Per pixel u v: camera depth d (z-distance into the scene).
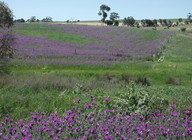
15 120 8.41
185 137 6.82
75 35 60.81
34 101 10.35
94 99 10.53
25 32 57.38
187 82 27.44
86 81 18.05
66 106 9.91
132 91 10.53
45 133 6.32
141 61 35.50
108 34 67.12
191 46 60.19
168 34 76.88
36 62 28.12
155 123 7.91
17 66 26.09
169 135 6.81
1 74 18.89
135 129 6.85
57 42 48.78
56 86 14.53
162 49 50.19
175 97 12.12
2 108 9.26
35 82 14.20
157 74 28.78
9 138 6.14
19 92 12.03
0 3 24.08
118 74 25.78
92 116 7.74
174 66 33.84
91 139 6.24
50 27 70.44
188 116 8.70
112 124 6.99
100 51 41.47
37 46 41.91
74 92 12.80
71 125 6.66
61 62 29.03
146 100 9.88
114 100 10.14
